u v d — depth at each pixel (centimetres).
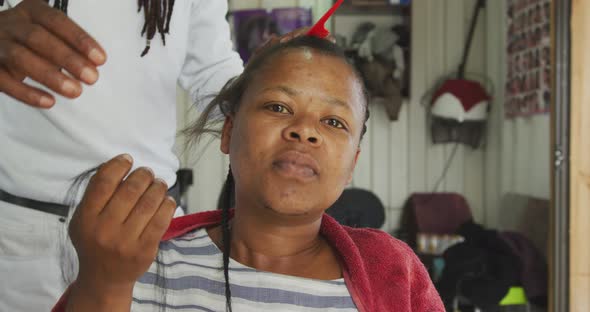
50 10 67
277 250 84
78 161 123
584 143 268
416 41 387
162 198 61
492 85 388
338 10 373
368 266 89
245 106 82
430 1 387
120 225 59
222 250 86
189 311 82
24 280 125
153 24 125
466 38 390
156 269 84
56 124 120
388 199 392
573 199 268
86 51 63
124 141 126
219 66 142
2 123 124
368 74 362
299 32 100
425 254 339
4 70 69
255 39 360
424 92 390
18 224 124
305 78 81
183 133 104
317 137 78
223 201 88
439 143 382
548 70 313
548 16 313
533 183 340
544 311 305
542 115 326
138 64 126
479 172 395
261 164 78
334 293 83
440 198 373
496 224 387
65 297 71
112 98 124
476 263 285
